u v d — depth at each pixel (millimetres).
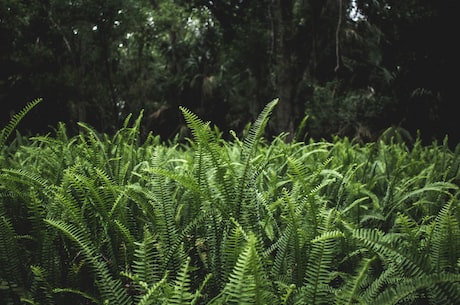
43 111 16594
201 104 20453
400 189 2418
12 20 12727
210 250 1634
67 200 1636
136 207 2072
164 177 1970
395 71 14367
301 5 12578
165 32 21906
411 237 1373
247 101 18281
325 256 1284
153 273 1433
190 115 1606
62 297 1551
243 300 1104
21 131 16172
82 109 18297
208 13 16688
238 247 1416
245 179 1662
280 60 11039
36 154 2965
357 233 1295
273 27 11094
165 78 22547
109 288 1367
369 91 15055
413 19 13125
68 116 17547
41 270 1516
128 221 1894
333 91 14562
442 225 1399
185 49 21719
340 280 1647
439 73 13539
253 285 1112
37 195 2127
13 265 1547
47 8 16031
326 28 13062
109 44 18453
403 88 14414
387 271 1313
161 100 23016
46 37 16906
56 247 1713
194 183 1587
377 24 13742
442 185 2117
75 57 18266
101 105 21375
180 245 1623
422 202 2184
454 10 12688
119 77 21969
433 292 1213
